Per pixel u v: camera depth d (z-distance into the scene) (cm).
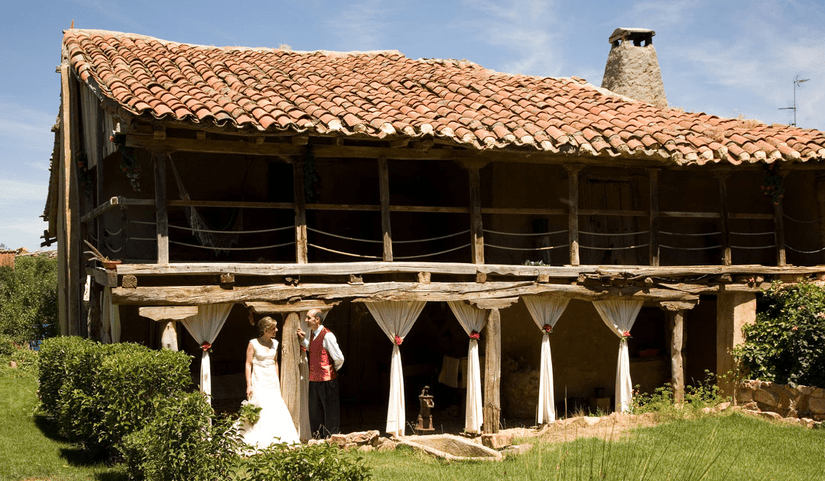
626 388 1125
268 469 521
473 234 1033
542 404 1080
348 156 964
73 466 780
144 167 1162
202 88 955
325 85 1101
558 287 1077
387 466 797
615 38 1730
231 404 1078
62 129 1412
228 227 1187
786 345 1096
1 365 1600
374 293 968
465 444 888
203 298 873
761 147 1152
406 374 1276
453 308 1038
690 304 1161
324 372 937
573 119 1129
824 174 1266
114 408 709
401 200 1366
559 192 1242
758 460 816
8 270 2456
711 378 1253
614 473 644
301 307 930
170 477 602
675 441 870
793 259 1338
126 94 847
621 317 1135
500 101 1148
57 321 2092
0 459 786
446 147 1016
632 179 1303
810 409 1031
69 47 1132
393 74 1248
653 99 1684
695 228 1353
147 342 1155
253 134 860
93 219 1262
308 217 1291
